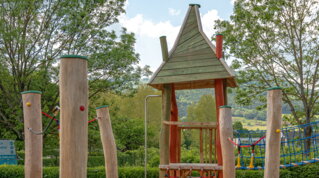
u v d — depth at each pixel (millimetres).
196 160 14492
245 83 17234
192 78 7457
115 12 18406
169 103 7707
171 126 8242
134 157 20234
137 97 33188
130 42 18844
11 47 16250
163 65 7938
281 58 16391
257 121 54062
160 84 8094
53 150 19719
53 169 13148
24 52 16219
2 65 16141
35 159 4504
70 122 3461
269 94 5164
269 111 5133
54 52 17266
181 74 7633
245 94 17172
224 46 16625
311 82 16406
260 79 16922
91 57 17062
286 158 12805
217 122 7199
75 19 16625
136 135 25703
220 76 7277
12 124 18047
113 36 17844
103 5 18250
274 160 5023
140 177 13000
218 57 7594
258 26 15812
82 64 3582
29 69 16516
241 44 16141
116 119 20734
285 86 16734
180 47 8109
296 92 16828
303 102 16328
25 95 4590
